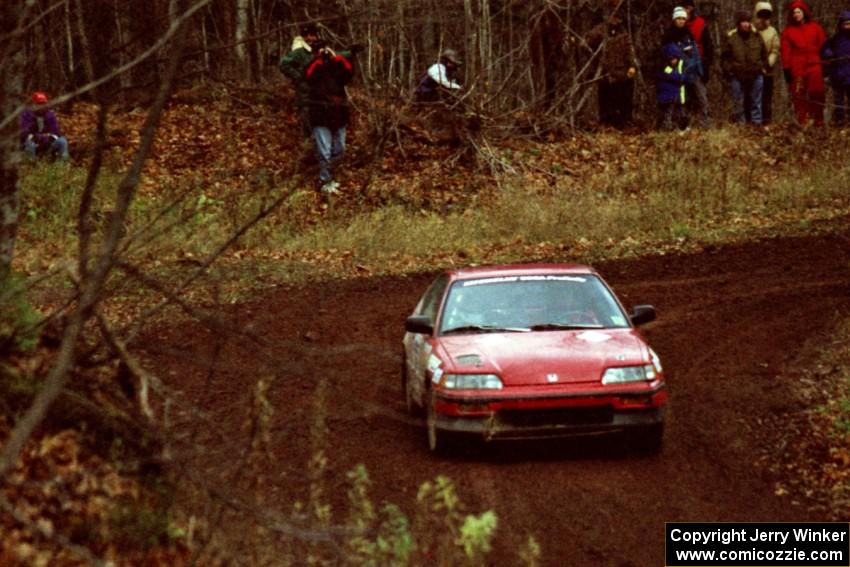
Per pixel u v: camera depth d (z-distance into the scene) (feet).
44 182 103.40
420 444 50.88
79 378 31.35
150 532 29.63
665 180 113.70
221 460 38.37
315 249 96.22
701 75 130.11
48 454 30.17
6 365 31.78
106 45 26.32
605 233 101.40
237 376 61.67
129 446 31.68
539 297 53.06
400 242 98.48
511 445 50.65
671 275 86.94
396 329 74.49
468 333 51.42
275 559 30.83
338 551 28.02
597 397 47.16
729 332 70.23
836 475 45.34
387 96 56.39
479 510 41.98
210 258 26.71
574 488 44.47
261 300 80.53
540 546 38.52
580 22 135.95
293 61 107.76
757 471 46.42
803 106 132.36
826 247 92.94
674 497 43.39
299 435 51.08
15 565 26.43
